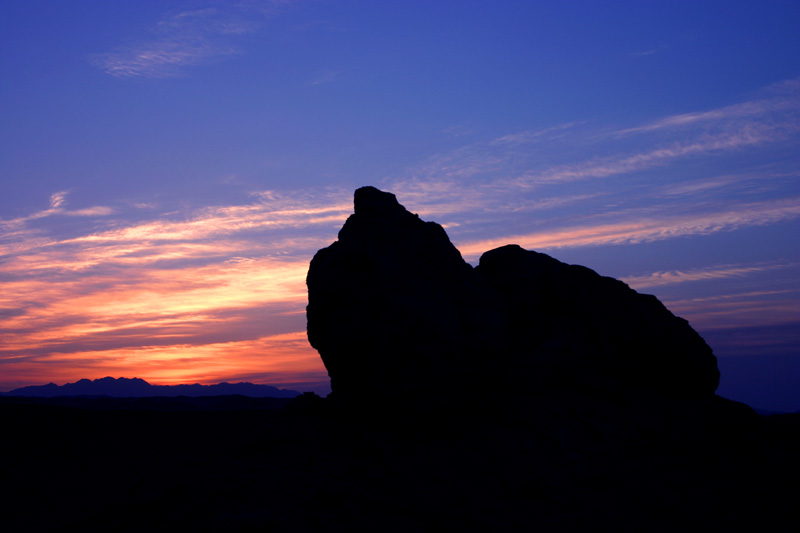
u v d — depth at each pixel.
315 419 13.15
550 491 12.20
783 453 16.25
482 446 13.04
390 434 12.85
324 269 13.77
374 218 14.73
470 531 10.14
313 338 14.09
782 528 12.16
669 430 15.49
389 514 9.89
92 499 16.23
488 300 15.89
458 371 13.66
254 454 11.68
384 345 12.90
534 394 15.36
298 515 8.98
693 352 17.70
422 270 14.60
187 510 9.26
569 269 18.59
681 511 12.46
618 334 17.48
